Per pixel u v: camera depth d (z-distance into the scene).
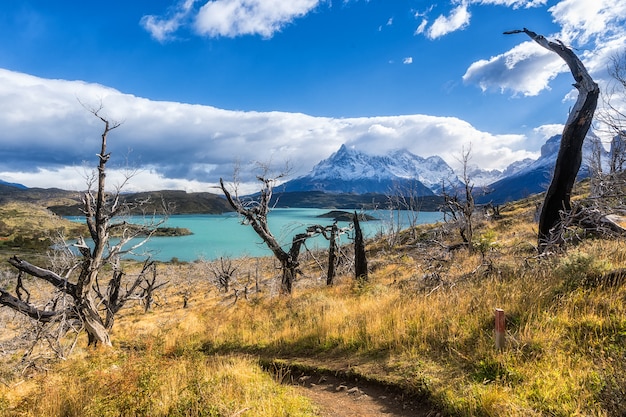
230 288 46.12
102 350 12.27
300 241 23.06
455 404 4.95
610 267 7.77
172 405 5.41
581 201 14.34
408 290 12.91
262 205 23.17
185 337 13.48
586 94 13.39
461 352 6.39
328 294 17.00
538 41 15.42
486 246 18.98
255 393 5.96
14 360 15.26
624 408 3.84
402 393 6.03
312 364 8.30
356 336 8.98
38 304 18.94
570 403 4.25
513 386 4.99
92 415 5.37
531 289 7.88
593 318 5.94
